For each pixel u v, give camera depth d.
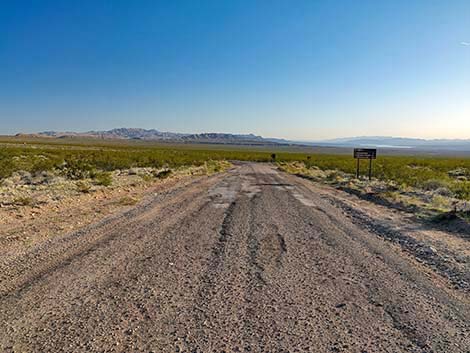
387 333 4.15
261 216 11.11
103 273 5.85
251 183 22.00
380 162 47.56
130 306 4.69
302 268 6.33
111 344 3.79
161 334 4.02
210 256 6.92
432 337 4.08
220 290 5.28
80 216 10.39
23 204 11.72
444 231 9.49
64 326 4.15
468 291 5.45
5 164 21.48
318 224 10.11
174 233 8.66
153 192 16.31
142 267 6.18
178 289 5.28
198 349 3.74
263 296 5.10
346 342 3.94
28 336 3.92
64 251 6.97
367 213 12.02
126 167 31.31
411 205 13.46
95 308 4.61
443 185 20.50
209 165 42.28
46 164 24.11
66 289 5.18
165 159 40.31
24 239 7.78
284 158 75.50
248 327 4.22
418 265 6.64
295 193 17.39
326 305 4.86
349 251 7.45
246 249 7.44
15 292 5.05
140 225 9.41
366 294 5.25
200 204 13.20
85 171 22.38
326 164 45.59
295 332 4.12
